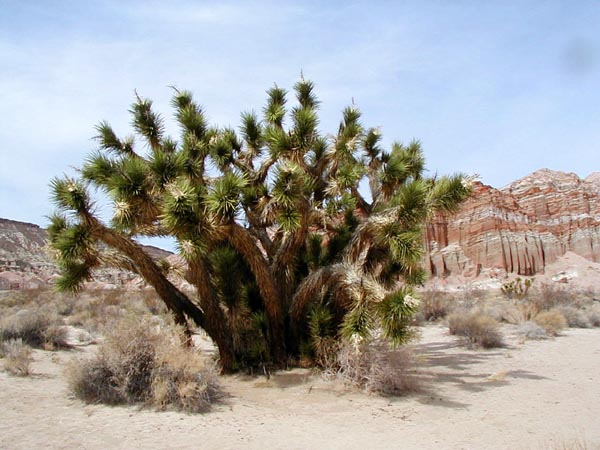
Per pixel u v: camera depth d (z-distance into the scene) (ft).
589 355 38.70
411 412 23.11
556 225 248.52
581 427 20.58
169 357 23.68
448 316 60.90
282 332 32.86
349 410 23.39
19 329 39.50
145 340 24.21
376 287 26.40
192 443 17.90
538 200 258.78
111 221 27.48
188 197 25.16
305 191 28.81
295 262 35.40
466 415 22.62
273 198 27.40
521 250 226.99
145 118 34.19
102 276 161.38
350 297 28.55
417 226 29.81
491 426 20.86
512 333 51.21
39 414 20.90
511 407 23.97
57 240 27.96
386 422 21.48
